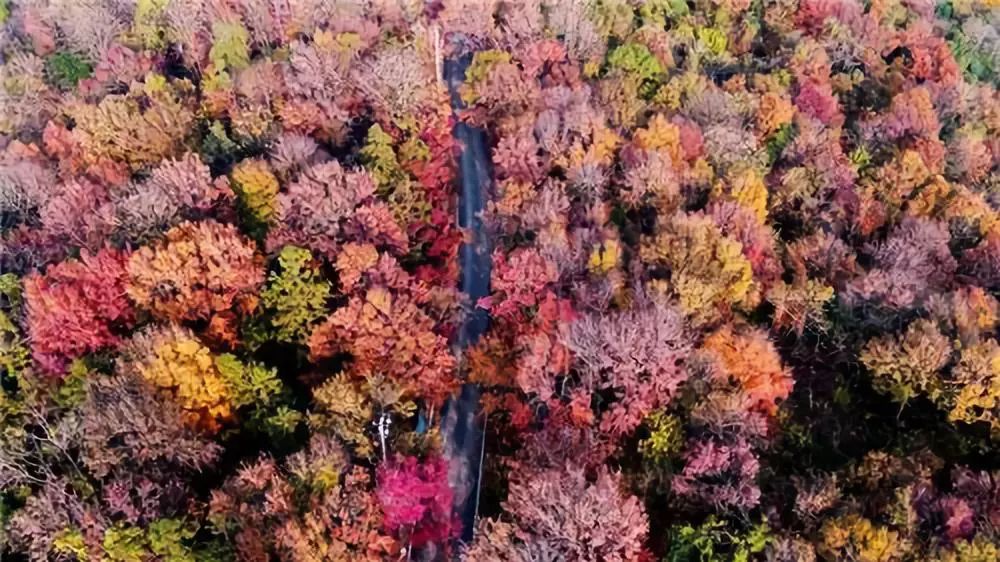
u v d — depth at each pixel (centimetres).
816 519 5238
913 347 6234
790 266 7438
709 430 5750
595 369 6012
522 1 10681
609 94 8919
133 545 5050
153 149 8288
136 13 10731
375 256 6575
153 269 6394
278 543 5012
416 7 10944
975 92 10450
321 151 7906
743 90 9438
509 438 6488
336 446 5488
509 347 6681
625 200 7738
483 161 9200
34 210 8056
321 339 6353
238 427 6106
